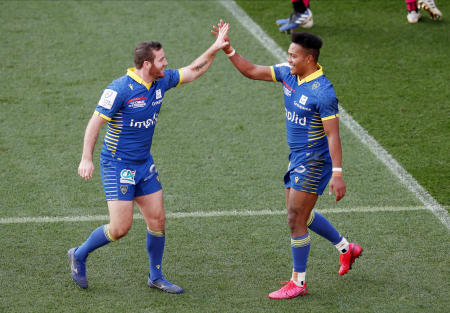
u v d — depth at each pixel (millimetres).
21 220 21531
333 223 21828
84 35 35656
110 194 17422
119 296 17922
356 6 40031
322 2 40531
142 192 17688
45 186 23656
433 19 38375
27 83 31000
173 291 18094
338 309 17516
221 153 26250
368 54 34688
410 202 23141
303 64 16812
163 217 17734
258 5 40250
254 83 31922
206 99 30375
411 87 31703
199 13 38844
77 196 23156
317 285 18688
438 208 22766
